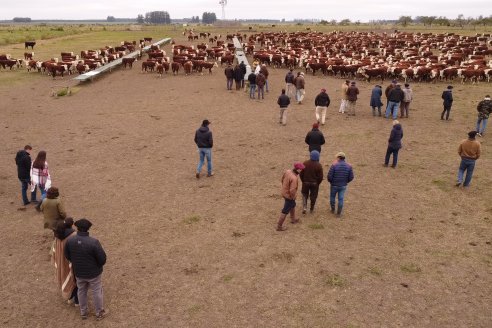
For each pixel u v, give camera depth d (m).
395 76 30.41
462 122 19.12
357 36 66.69
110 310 7.14
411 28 113.88
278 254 8.79
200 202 11.40
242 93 26.16
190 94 25.98
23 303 7.39
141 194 11.95
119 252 8.95
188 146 16.22
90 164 14.36
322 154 14.96
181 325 6.75
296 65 37.03
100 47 56.53
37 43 62.75
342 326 6.67
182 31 111.31
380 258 8.61
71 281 6.99
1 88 27.81
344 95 20.50
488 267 8.27
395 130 13.08
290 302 7.27
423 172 13.34
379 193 11.80
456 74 29.05
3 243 9.38
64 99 24.88
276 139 16.97
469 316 6.91
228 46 48.59
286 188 9.35
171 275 8.12
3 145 16.41
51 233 9.83
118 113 21.50
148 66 35.28
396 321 6.78
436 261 8.48
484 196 11.54
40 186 10.73
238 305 7.22
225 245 9.19
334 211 10.67
